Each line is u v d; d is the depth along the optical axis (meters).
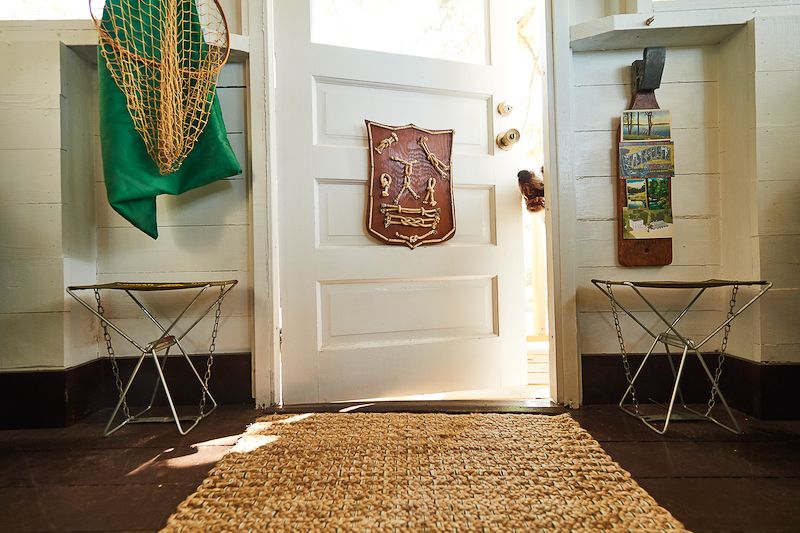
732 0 1.72
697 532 0.95
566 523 0.96
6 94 1.63
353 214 1.89
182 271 1.80
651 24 1.67
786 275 1.63
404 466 1.22
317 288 1.84
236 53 1.74
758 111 1.63
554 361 1.79
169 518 1.00
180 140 1.51
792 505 1.05
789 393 1.61
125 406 1.61
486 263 2.03
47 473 1.24
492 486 1.12
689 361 1.81
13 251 1.62
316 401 1.83
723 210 1.80
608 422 1.59
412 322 1.95
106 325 1.80
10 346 1.62
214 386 1.79
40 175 1.62
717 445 1.39
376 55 1.90
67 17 1.83
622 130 1.78
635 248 1.79
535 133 3.25
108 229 1.81
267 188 1.75
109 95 1.53
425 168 1.95
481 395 2.01
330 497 1.07
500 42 2.07
